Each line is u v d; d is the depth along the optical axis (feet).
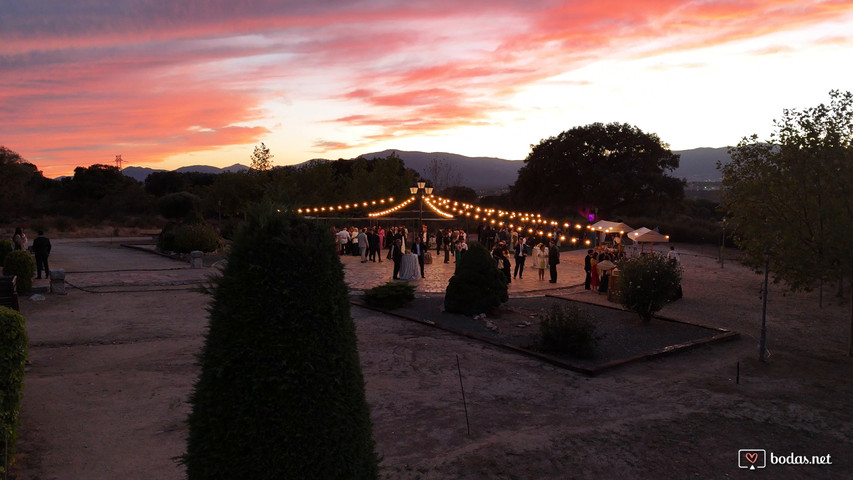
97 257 96.73
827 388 30.37
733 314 52.24
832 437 23.63
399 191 150.41
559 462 20.72
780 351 38.86
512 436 23.11
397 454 21.24
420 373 32.07
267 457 11.56
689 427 24.41
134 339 38.65
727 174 43.47
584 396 28.66
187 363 32.94
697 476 19.92
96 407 25.41
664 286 44.50
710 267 93.35
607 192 175.11
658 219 166.09
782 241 38.65
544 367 33.78
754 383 31.30
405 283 52.60
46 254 64.13
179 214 207.00
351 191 147.74
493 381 30.83
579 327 35.35
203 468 11.81
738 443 22.81
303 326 12.07
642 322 45.80
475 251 48.83
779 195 39.45
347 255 101.50
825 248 37.06
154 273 70.28
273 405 11.70
